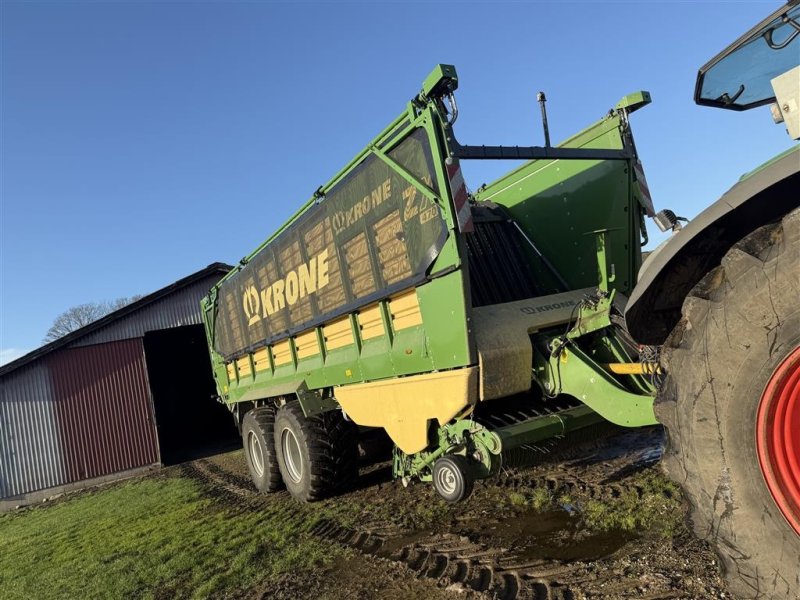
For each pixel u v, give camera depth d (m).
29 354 12.80
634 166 4.12
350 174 4.50
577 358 3.45
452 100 3.47
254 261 6.71
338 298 4.86
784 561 1.91
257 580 4.10
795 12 2.41
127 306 13.80
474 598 3.13
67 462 12.84
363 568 3.92
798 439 1.96
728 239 2.32
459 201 3.43
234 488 8.18
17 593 4.95
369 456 7.10
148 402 13.68
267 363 6.88
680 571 2.90
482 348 3.48
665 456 2.23
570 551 3.47
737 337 1.97
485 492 4.91
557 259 4.66
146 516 7.33
